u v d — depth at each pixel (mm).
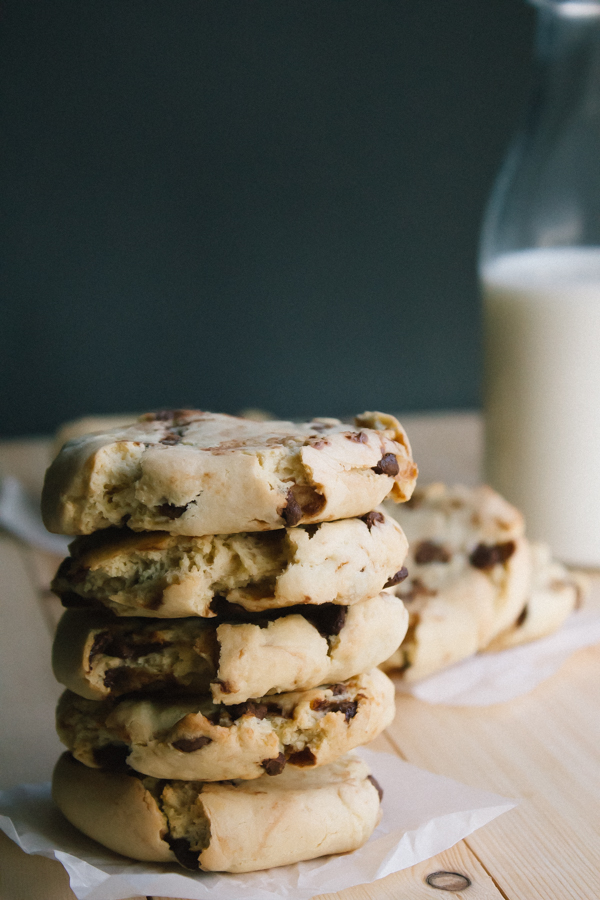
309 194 867
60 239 833
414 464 348
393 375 922
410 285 902
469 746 401
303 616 334
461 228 897
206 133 838
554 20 538
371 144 867
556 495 542
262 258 872
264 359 896
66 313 850
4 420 862
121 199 836
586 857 345
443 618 430
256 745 324
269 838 329
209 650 327
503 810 355
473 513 461
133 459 325
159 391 883
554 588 466
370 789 346
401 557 342
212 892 323
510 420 552
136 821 329
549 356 530
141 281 856
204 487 316
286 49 836
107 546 329
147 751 327
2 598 517
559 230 553
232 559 325
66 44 798
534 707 425
